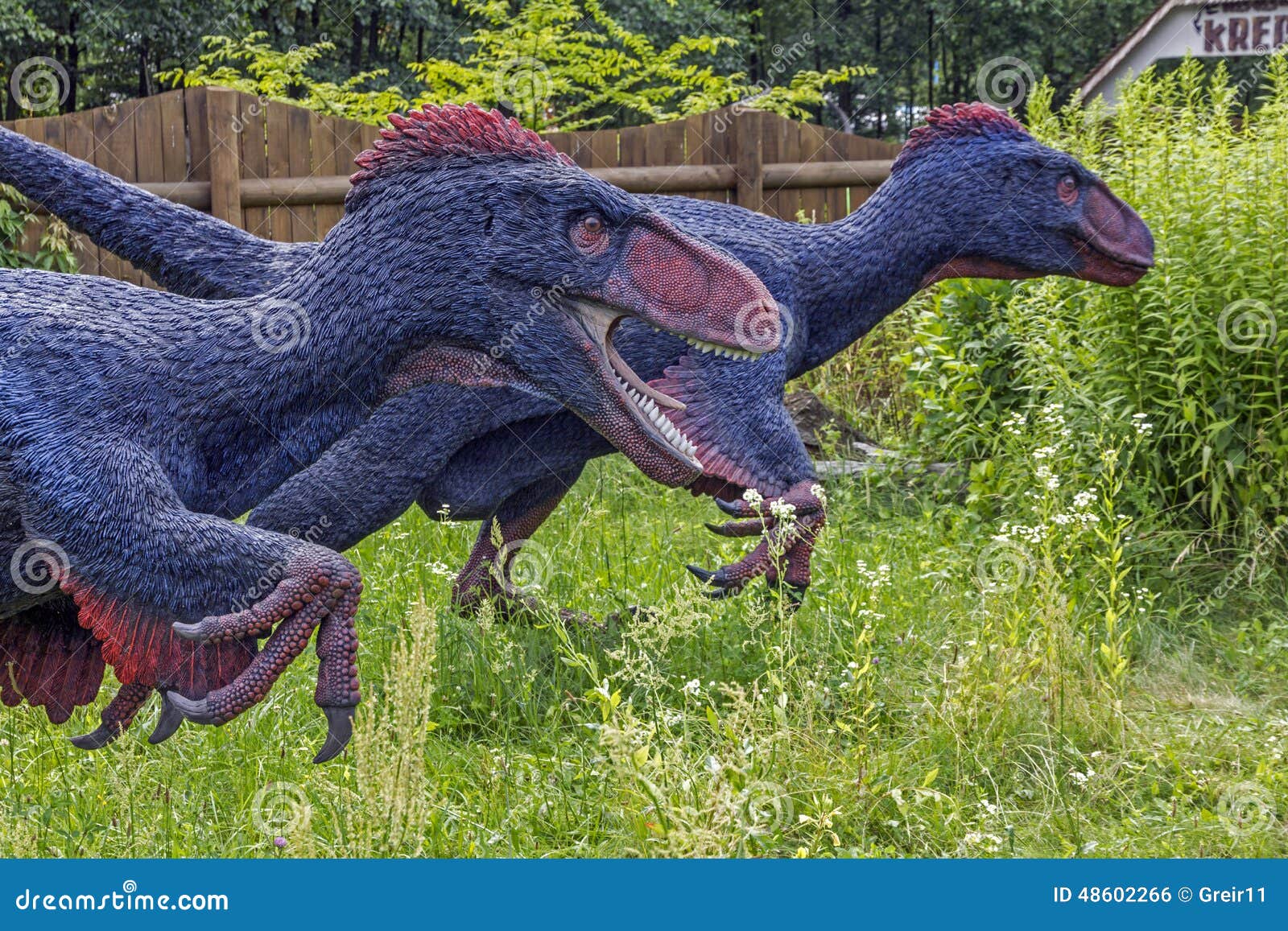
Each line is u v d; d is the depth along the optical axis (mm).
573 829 4160
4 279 3266
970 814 4277
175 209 4207
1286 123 6770
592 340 3457
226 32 20547
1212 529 6414
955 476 7793
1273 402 6461
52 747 4457
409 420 4574
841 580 6086
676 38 21797
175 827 4035
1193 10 16125
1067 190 5195
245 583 3070
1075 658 5023
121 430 3139
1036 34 24516
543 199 3334
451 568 6453
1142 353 6621
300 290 3346
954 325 7910
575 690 5168
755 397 4941
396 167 3334
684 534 7215
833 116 26500
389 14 22016
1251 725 4941
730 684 5035
